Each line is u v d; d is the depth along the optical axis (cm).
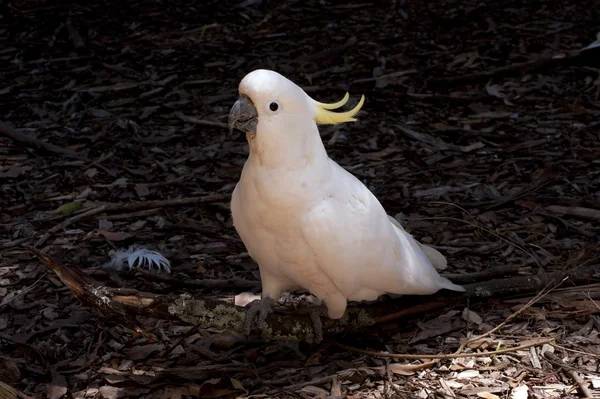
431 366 548
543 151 880
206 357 579
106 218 781
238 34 1292
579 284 632
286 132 493
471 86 1071
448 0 1369
